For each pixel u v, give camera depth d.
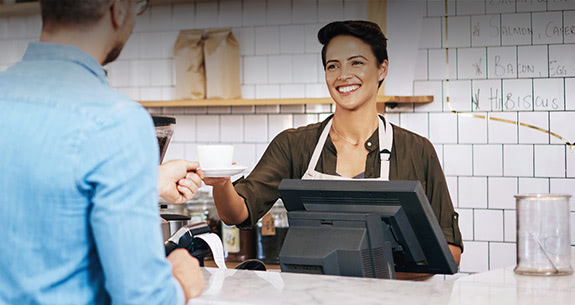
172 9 3.92
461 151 3.50
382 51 2.96
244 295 1.28
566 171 3.37
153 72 3.97
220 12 3.84
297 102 3.52
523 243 1.55
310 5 3.71
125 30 1.24
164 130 2.17
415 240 1.61
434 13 3.52
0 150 1.09
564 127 3.37
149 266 1.06
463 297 1.26
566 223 1.54
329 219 1.56
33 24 4.16
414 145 2.81
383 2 3.55
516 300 1.24
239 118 3.85
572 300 1.24
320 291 1.31
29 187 1.07
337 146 2.94
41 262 1.10
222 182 2.25
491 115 3.46
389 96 3.39
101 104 1.09
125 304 1.05
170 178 1.68
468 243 3.50
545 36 3.38
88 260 1.12
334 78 2.98
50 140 1.07
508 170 3.44
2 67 4.21
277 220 3.39
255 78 3.80
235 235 3.41
